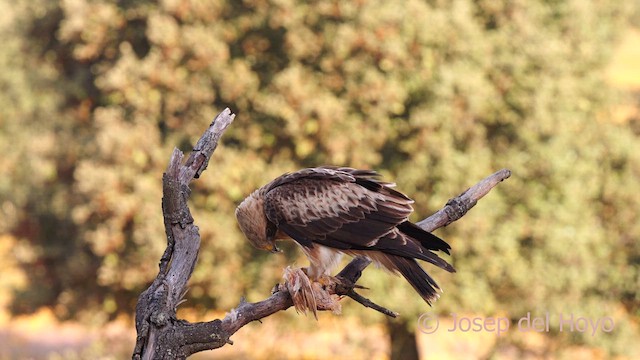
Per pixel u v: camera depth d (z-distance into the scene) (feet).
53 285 82.02
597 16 80.84
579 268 69.26
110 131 67.21
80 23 68.44
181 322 18.62
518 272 68.18
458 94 64.75
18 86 112.27
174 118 68.49
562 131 68.95
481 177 66.74
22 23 80.12
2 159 110.01
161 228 66.74
